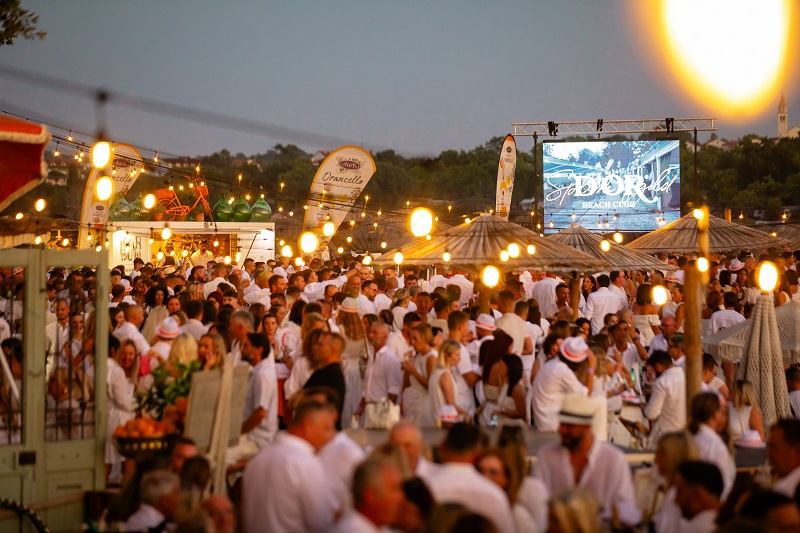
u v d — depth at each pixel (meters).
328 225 11.74
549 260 13.37
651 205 46.28
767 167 72.19
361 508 4.89
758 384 10.23
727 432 7.25
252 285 17.80
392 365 9.97
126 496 6.36
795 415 10.70
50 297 14.12
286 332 10.94
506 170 26.12
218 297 14.33
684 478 5.73
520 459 5.88
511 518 5.43
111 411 8.30
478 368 10.60
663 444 6.16
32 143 7.40
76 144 13.92
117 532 5.96
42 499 7.53
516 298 13.16
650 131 42.12
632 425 10.09
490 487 5.43
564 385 8.52
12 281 13.75
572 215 46.84
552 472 6.40
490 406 9.53
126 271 23.89
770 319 10.27
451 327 9.70
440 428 8.45
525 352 11.05
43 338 7.54
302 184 68.25
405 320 10.98
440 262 13.29
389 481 4.88
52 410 7.96
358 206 26.48
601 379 9.12
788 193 69.44
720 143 81.06
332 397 6.86
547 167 47.03
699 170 72.75
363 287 14.52
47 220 13.62
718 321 13.58
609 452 6.36
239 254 26.89
